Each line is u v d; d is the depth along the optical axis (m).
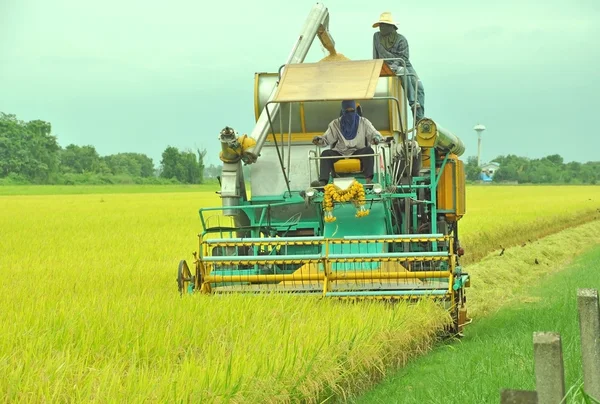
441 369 9.70
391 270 11.93
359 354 8.80
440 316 10.91
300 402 7.77
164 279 15.61
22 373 7.25
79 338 8.90
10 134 135.88
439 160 14.86
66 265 18.42
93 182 142.25
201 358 8.28
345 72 12.69
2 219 38.75
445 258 11.59
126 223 35.53
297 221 13.80
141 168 178.88
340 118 13.19
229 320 9.80
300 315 10.09
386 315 10.08
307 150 14.21
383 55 16.62
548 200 61.31
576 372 8.48
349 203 13.00
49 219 38.84
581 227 38.06
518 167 182.75
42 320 9.73
